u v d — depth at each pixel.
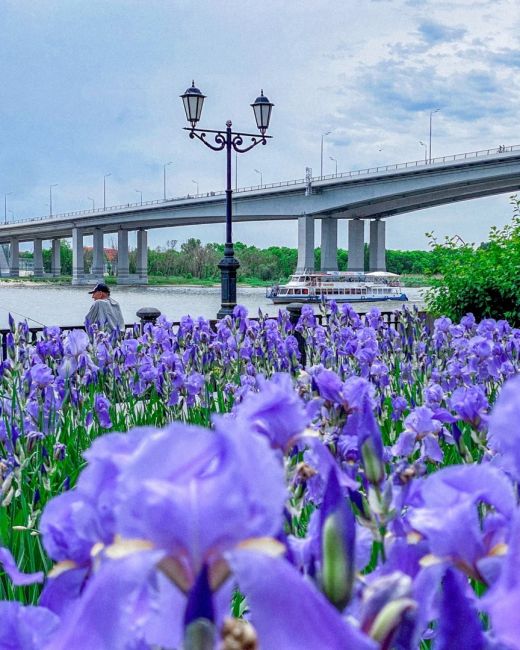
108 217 87.00
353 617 0.97
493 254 14.09
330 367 6.52
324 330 7.75
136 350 6.75
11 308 42.75
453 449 4.42
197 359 6.64
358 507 1.40
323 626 0.68
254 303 52.19
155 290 89.19
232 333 7.36
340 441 2.08
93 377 5.99
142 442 0.79
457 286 14.02
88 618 0.71
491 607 0.71
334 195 60.47
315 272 68.75
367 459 1.38
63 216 92.69
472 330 7.51
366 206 64.56
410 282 73.06
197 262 133.12
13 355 5.76
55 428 5.14
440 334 7.24
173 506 0.72
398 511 1.39
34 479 4.28
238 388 5.36
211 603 0.70
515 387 0.84
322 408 2.23
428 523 0.90
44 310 40.56
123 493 0.75
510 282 13.30
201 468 0.77
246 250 132.75
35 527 3.28
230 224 17.16
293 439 1.15
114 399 6.57
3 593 2.75
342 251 126.12
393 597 0.82
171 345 7.75
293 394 1.16
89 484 0.85
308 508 2.70
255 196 65.56
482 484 0.90
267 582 0.70
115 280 103.75
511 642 0.68
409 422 2.85
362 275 62.97
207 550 0.73
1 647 0.84
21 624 0.84
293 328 8.05
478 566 0.88
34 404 4.88
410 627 0.85
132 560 0.72
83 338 5.80
